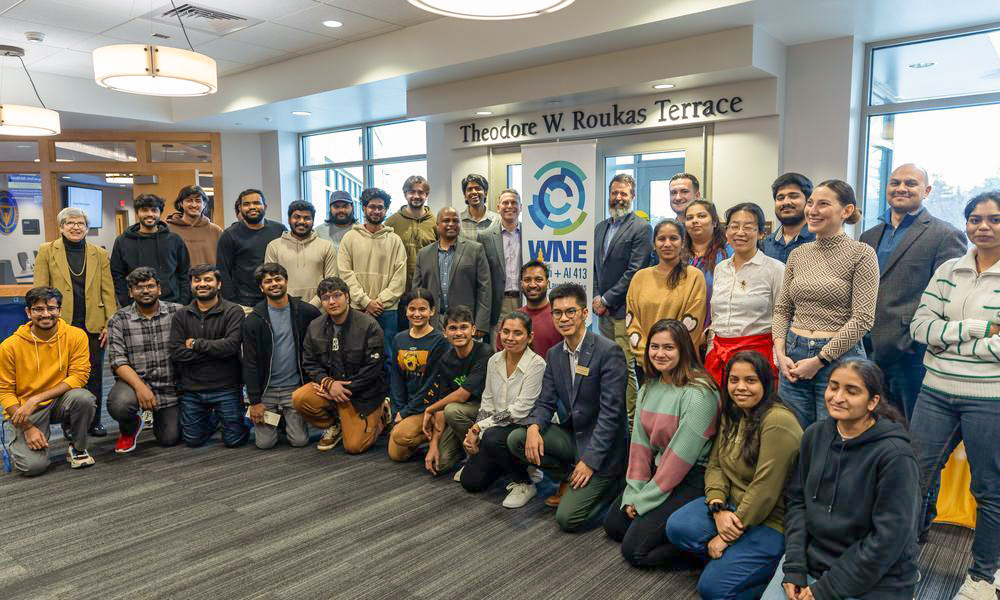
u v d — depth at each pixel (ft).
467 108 18.17
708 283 10.17
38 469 11.25
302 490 10.51
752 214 8.84
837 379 6.24
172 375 12.85
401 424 11.65
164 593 7.43
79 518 9.48
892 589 6.01
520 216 14.35
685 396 8.02
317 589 7.48
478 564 8.04
